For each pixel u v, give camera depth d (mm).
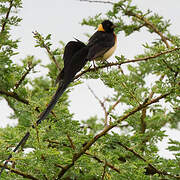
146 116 10273
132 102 9359
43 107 8781
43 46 10414
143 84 12562
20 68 10781
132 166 8609
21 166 8555
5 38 10773
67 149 9562
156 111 10898
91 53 11648
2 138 8906
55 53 10555
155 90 8945
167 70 9953
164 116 10125
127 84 9328
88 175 9453
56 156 8312
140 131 10414
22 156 8047
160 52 10219
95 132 12484
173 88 8727
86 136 9539
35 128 7855
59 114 9031
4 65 10664
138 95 9367
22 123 9906
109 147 9516
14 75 10703
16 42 10758
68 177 10609
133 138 9641
